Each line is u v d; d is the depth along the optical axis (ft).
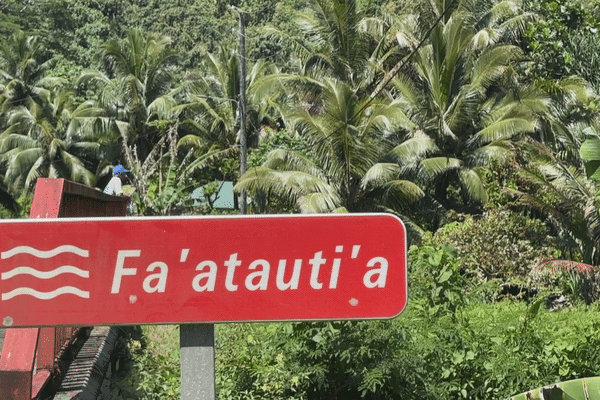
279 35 112.27
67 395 18.92
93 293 9.70
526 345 25.55
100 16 288.30
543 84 89.66
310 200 90.99
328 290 9.67
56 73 210.79
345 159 95.55
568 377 25.17
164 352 30.53
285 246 9.69
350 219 9.69
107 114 174.40
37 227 9.69
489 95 107.86
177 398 23.54
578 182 66.39
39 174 184.34
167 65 174.50
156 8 296.71
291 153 99.19
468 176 90.89
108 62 171.83
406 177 97.55
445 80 98.27
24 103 191.42
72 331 23.61
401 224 9.66
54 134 184.14
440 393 22.90
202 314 9.67
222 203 128.77
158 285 9.70
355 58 107.96
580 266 61.93
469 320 27.17
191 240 9.71
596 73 91.66
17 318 9.65
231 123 145.18
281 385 22.77
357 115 97.25
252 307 9.68
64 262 9.71
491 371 24.75
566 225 67.10
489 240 67.00
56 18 262.67
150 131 170.81
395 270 9.67
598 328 26.37
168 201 82.07
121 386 24.89
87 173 183.01
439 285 26.05
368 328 21.97
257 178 94.07
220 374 23.50
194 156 145.79
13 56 192.54
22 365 16.06
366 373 21.58
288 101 118.83
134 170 108.78
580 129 86.89
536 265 63.05
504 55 95.40
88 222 9.71
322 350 22.45
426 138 96.48
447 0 101.09
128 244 9.71
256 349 23.62
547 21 98.68
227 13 290.97
